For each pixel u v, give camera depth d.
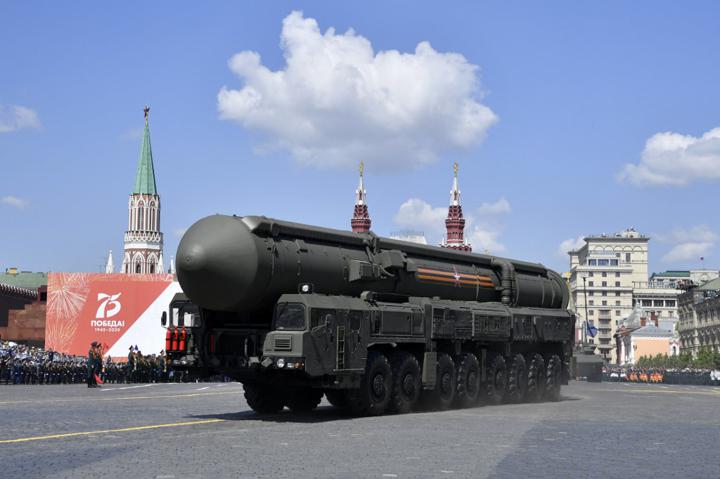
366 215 160.75
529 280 33.16
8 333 87.88
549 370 32.84
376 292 24.70
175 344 22.33
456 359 27.08
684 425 21.17
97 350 47.16
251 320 22.20
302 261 22.34
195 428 18.55
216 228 21.30
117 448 14.76
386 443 15.81
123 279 71.88
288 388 24.22
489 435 17.48
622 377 94.50
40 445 15.14
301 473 12.12
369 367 22.48
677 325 199.12
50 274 72.06
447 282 28.16
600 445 16.08
